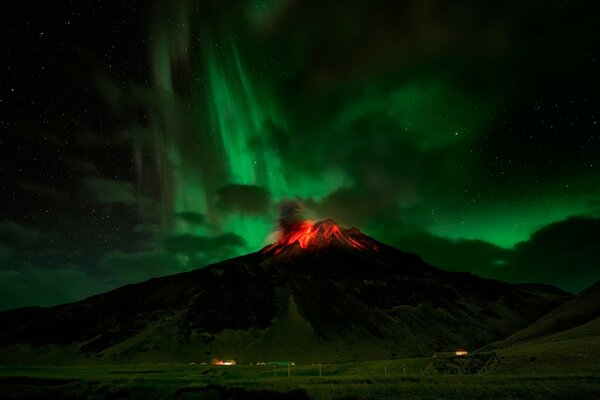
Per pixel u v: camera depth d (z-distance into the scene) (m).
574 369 51.59
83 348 176.50
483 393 42.62
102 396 62.09
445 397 43.22
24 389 67.31
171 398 58.41
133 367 122.81
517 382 44.50
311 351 163.25
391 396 44.97
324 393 48.94
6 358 170.50
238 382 60.16
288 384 55.38
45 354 173.62
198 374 90.50
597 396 38.00
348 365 97.75
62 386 68.25
